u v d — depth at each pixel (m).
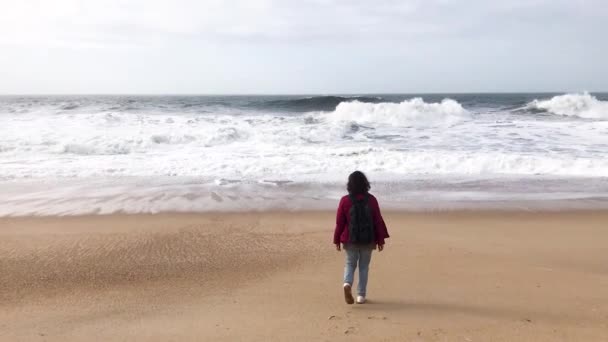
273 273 6.32
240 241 7.82
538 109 31.95
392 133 22.17
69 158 15.84
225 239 7.94
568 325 4.54
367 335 4.31
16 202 10.51
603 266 6.64
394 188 12.11
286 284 5.89
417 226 8.84
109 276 6.17
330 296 5.45
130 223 8.96
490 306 5.07
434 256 7.02
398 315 4.82
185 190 11.80
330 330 4.43
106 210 9.91
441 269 6.43
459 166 14.77
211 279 6.07
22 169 14.06
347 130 22.73
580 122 25.94
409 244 7.66
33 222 8.99
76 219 9.24
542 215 9.66
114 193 11.43
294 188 12.09
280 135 20.62
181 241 7.80
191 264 6.67
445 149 17.70
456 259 6.88
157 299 5.39
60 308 5.12
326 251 7.31
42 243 7.63
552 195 11.38
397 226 8.84
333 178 13.32
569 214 9.74
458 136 21.09
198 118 24.86
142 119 24.11
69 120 23.14
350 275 5.07
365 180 5.07
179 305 5.20
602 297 5.36
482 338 4.23
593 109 30.67
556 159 15.01
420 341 4.17
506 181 12.96
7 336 4.37
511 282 5.90
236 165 14.87
